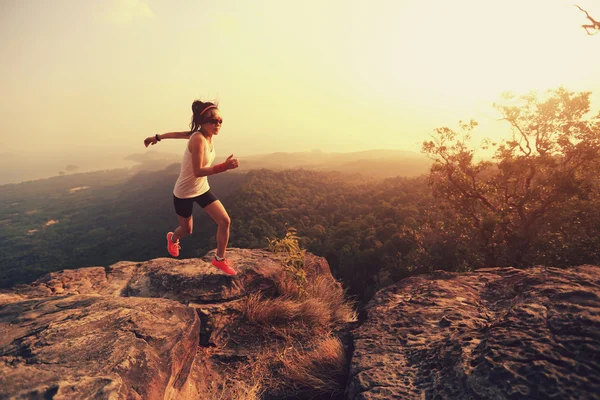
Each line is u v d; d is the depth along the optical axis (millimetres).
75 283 3920
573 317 1920
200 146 2770
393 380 2109
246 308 3775
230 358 3199
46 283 3818
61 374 1809
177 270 4172
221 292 3836
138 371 1978
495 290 3121
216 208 3297
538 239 18531
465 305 2939
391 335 2688
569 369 1603
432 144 21016
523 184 20375
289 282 4324
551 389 1540
